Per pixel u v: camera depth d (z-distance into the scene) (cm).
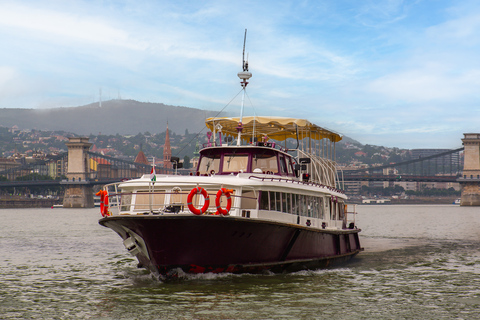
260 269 2664
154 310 2102
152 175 2522
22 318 2052
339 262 3325
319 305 2195
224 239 2450
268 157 2838
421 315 2073
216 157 2855
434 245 4959
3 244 5203
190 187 2594
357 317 2033
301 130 3278
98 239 5759
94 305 2239
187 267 2495
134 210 2667
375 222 10450
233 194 2562
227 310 2092
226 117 3003
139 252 2591
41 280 2897
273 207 2688
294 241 2727
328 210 3278
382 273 3036
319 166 3375
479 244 5069
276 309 2116
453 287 2633
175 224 2369
